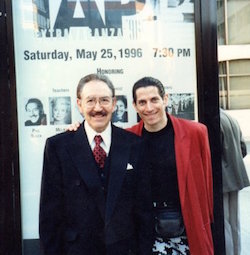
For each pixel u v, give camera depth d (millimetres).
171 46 2490
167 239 2291
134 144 2168
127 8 2459
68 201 2100
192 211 2297
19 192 2420
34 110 2438
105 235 2094
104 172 2143
